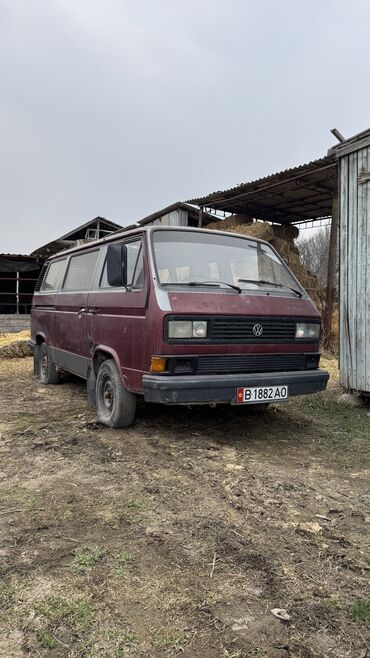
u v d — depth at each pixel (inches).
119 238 203.8
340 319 257.0
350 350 250.1
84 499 124.0
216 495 127.5
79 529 107.6
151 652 70.1
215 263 189.5
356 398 246.8
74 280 250.1
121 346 181.0
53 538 103.3
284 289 197.5
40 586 85.4
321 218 654.5
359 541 104.7
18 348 447.2
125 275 183.5
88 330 215.8
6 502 122.1
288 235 654.5
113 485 133.7
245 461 156.3
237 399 161.9
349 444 178.2
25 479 138.3
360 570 93.0
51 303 281.0
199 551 98.3
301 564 94.4
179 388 153.1
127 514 115.0
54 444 171.0
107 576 88.9
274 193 516.7
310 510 120.0
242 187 469.4
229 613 78.9
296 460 159.0
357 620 77.8
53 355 281.0
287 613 79.1
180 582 87.3
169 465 150.6
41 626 75.0
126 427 192.1
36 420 208.5
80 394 271.0
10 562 93.2
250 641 72.5
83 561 93.5
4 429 192.7
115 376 187.0
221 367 165.0
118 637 72.9
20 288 810.2
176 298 161.6
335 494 130.7
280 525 111.0
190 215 660.1
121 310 182.5
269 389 168.2
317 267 1453.0
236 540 103.3
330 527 111.0
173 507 119.4
